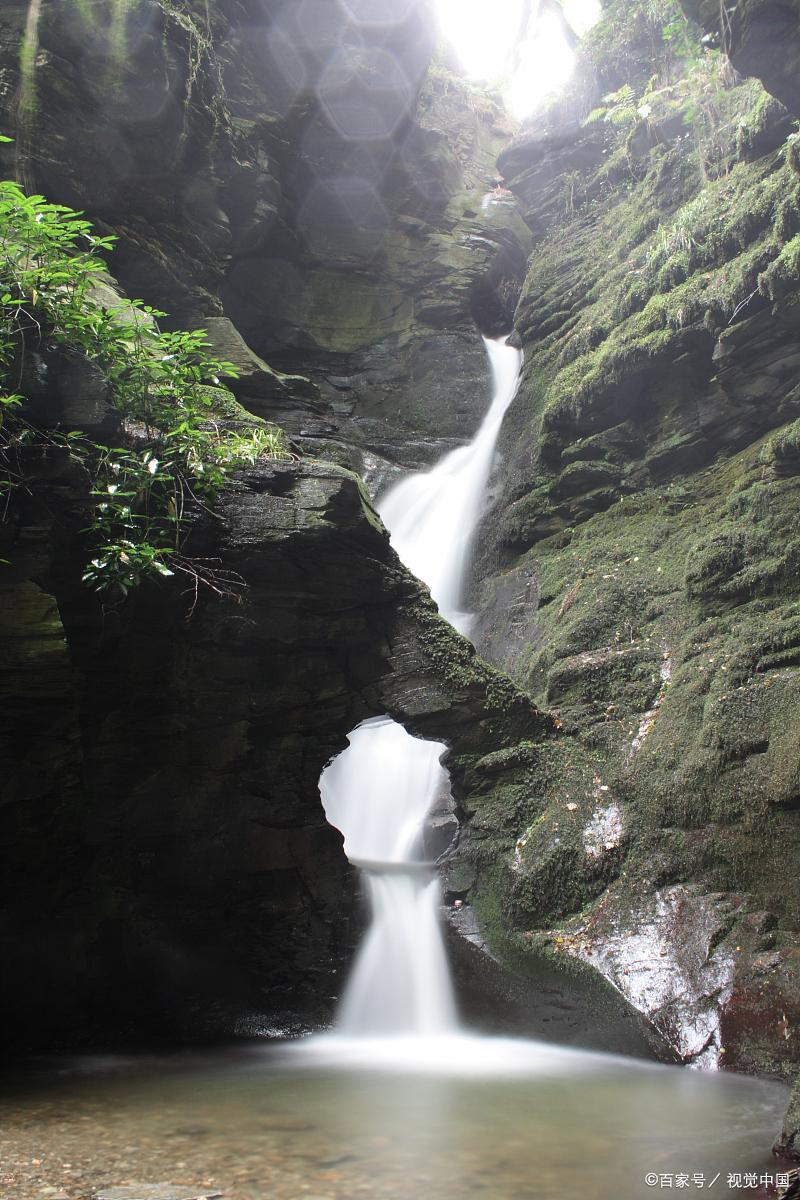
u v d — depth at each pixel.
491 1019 6.26
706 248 10.28
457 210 18.06
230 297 14.34
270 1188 3.39
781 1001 5.29
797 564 7.68
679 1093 4.82
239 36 12.96
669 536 9.77
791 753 6.31
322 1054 5.82
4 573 5.74
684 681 7.62
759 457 9.05
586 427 11.59
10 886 5.72
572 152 17.31
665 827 6.74
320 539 6.77
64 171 9.44
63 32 9.13
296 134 14.40
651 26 15.33
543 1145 3.98
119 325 6.45
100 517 6.10
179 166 10.84
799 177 8.54
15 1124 4.19
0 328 5.70
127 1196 3.25
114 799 6.37
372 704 7.37
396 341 16.42
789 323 8.88
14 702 5.68
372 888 7.15
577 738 7.80
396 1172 3.61
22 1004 5.77
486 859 7.14
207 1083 5.04
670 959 5.91
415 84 15.97
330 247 16.75
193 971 6.44
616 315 11.80
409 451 14.68
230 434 6.97
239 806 6.77
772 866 6.07
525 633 10.38
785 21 6.42
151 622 6.50
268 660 6.89
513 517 12.24
